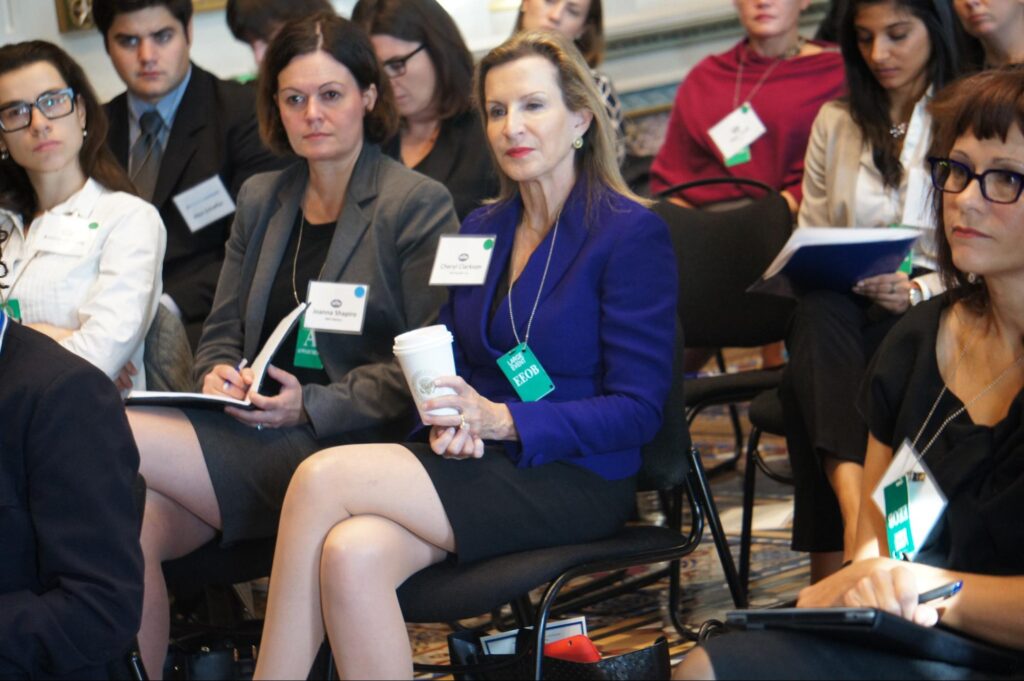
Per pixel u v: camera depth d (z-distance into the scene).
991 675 2.20
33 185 3.90
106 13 4.91
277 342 3.28
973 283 2.57
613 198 3.07
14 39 6.06
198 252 4.89
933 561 2.46
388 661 2.60
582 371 3.00
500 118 3.09
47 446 2.39
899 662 2.16
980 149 2.39
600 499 2.95
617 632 3.84
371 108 3.70
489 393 3.08
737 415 5.32
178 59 4.98
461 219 4.58
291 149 3.79
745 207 4.30
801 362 3.43
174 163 4.93
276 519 3.22
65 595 2.38
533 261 3.08
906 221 3.91
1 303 3.79
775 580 4.12
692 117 5.43
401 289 3.56
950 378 2.54
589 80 3.08
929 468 2.47
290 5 5.24
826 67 5.21
